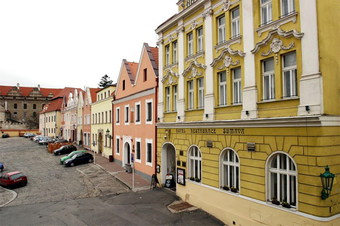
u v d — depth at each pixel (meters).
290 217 10.10
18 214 15.45
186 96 17.06
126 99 28.20
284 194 10.76
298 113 10.05
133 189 19.92
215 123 13.99
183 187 17.02
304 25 9.98
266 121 11.07
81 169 29.38
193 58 16.38
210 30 14.80
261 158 11.48
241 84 12.75
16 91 101.06
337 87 9.99
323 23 9.70
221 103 14.33
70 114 58.44
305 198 9.66
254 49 11.88
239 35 12.86
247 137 12.22
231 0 13.43
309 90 9.72
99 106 38.97
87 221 13.92
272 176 11.27
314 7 9.69
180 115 17.39
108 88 35.41
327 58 9.73
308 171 9.59
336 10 10.27
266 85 11.75
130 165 26.12
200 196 15.27
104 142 36.53
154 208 15.52
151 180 20.47
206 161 14.87
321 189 9.33
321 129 9.34
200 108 15.71
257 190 11.61
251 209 11.81
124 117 28.97
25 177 23.25
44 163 34.44
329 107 9.61
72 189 21.25
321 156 9.32
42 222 13.99
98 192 19.84
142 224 13.20
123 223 13.42
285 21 10.70
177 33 18.06
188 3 17.31
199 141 15.50
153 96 21.98
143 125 23.88
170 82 18.95
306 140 9.69
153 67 22.39
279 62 10.94
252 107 11.98
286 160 10.60
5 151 45.94
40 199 18.78
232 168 13.46
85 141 46.62
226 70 13.71
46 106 87.19
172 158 20.75
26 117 101.38
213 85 14.56
